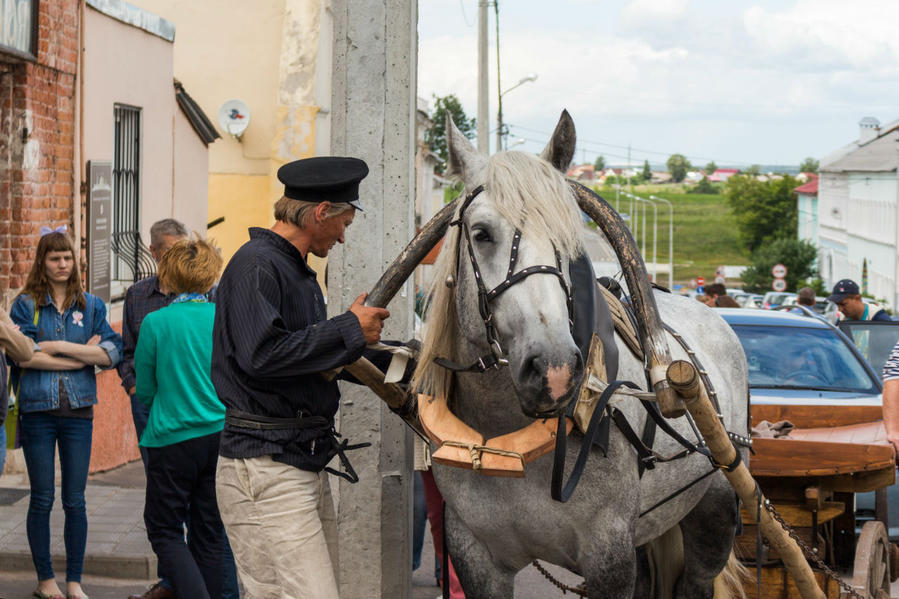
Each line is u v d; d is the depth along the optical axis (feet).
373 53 17.44
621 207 629.92
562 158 12.62
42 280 20.67
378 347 13.39
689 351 15.83
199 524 18.79
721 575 17.92
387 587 17.60
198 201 47.37
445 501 13.94
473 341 11.85
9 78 28.99
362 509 17.49
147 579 22.40
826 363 28.43
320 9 63.67
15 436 20.12
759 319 30.40
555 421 12.33
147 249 39.09
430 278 13.28
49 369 20.06
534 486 12.75
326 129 64.28
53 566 22.67
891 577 22.00
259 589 12.64
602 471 12.69
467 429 12.71
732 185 449.89
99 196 33.50
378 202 17.61
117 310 35.99
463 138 12.64
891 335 41.47
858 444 18.99
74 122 32.37
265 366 11.94
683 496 15.53
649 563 17.71
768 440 19.24
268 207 63.87
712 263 505.25
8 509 26.18
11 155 29.01
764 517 15.51
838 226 317.01
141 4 63.77
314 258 58.65
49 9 30.25
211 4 63.77
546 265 11.08
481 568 13.70
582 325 11.96
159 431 18.07
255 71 63.93
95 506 27.35
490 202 11.55
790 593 19.35
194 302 18.71
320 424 12.67
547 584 24.76
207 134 47.14
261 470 12.35
